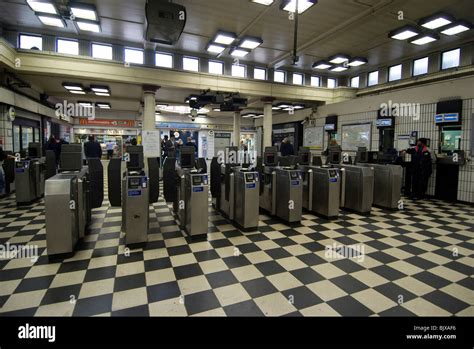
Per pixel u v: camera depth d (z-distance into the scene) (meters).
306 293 2.33
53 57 6.75
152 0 4.52
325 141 10.17
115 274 2.65
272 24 6.57
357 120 8.73
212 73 8.59
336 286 2.45
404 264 2.91
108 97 10.99
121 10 5.85
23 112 7.85
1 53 5.68
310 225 4.37
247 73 9.46
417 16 6.06
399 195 5.43
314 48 8.02
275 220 4.69
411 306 2.15
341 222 4.55
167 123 15.96
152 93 7.97
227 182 4.57
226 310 2.08
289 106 11.88
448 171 6.23
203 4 5.66
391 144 7.61
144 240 3.38
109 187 3.83
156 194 4.29
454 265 2.88
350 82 11.09
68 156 3.65
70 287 2.39
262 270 2.76
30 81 8.27
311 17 6.20
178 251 3.24
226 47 7.77
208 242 3.56
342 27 6.50
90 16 5.94
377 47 7.96
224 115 16.44
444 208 5.55
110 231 3.95
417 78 8.46
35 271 2.69
